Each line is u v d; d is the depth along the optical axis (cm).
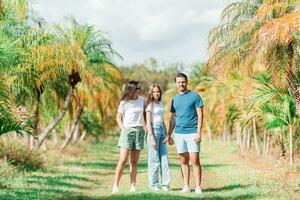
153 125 1255
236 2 1577
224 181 1498
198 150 1207
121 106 1218
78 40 2211
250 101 1742
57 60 2097
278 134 1892
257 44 1396
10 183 1327
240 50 1595
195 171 1212
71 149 3262
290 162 1738
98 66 2298
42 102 2389
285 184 1337
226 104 2645
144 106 1255
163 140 1270
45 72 2112
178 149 1222
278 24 1302
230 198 1129
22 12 1280
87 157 2848
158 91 1255
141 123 1218
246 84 1831
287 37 1321
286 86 1541
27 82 2103
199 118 1209
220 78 2575
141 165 2264
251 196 1142
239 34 1533
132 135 1212
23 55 2002
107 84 3206
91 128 4047
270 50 1438
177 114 1226
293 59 1464
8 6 1739
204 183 1450
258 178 1495
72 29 2198
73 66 2133
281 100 1716
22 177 1483
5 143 1914
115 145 4666
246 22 1560
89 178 1614
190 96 1216
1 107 1546
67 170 1848
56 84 2328
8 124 1590
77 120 3000
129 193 1184
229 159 2503
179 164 2262
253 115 1828
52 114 2530
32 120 2084
